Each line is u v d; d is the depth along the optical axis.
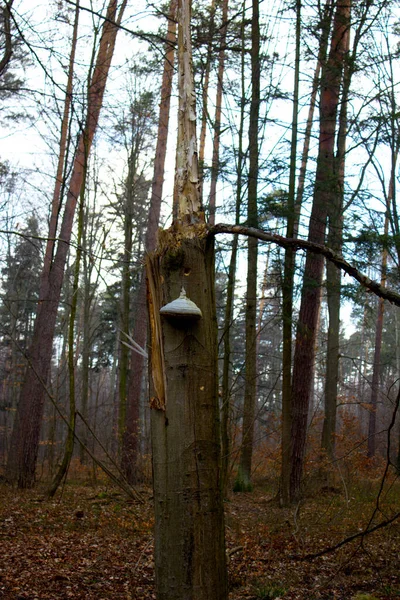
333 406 15.80
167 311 3.38
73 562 7.43
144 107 16.70
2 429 28.30
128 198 19.30
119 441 16.80
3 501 11.77
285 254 11.41
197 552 3.28
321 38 12.18
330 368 16.16
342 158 13.07
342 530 9.36
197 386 3.43
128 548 8.28
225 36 11.64
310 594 6.50
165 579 3.30
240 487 14.60
